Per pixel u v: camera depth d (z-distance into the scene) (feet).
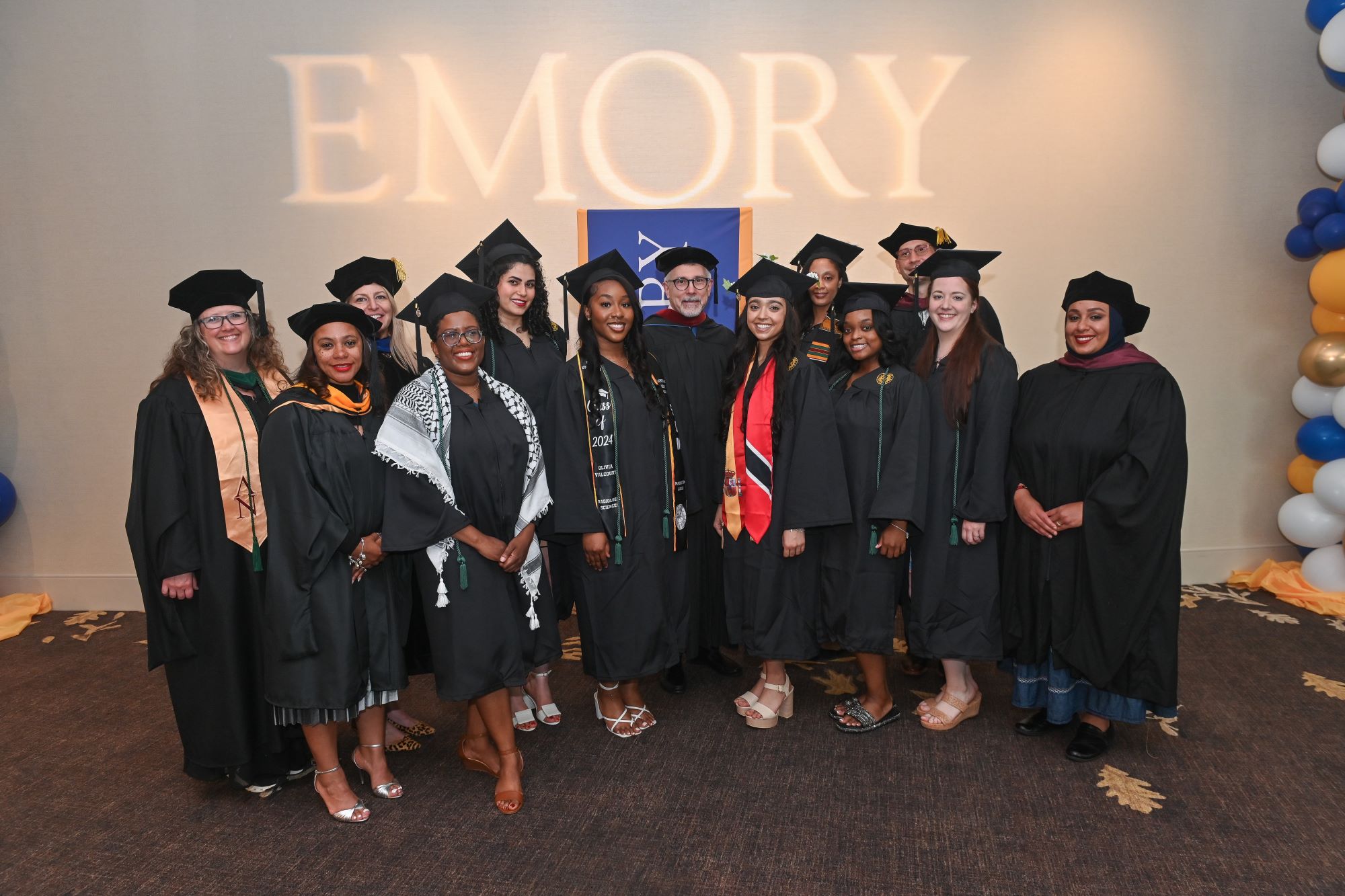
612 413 9.28
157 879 7.41
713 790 8.68
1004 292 14.90
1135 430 8.77
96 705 11.21
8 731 10.45
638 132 14.56
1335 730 9.78
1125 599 8.78
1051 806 8.27
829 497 9.25
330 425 7.89
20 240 14.70
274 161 14.56
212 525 8.32
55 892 7.25
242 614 8.48
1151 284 14.93
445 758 9.62
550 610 9.08
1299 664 11.75
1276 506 15.57
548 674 10.50
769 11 14.29
